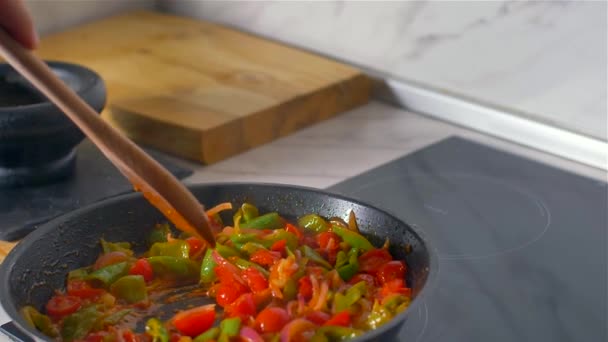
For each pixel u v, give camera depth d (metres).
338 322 0.90
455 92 1.40
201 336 0.90
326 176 1.26
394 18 1.42
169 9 1.72
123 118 1.33
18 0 1.03
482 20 1.34
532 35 1.30
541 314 1.01
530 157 1.31
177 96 1.36
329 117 1.42
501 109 1.36
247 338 0.89
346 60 1.50
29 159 1.20
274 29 1.57
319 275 0.96
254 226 1.03
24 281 0.93
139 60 1.48
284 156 1.31
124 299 0.97
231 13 1.62
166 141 1.30
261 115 1.32
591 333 0.99
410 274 0.96
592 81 1.27
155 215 1.04
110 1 1.69
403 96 1.44
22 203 1.18
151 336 0.91
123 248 1.01
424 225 1.16
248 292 0.96
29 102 1.26
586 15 1.25
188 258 1.01
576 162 1.30
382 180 1.25
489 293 1.04
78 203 1.18
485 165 1.29
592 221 1.17
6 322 1.00
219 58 1.49
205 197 1.04
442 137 1.36
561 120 1.31
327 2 1.49
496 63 1.35
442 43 1.39
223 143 1.29
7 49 0.93
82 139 1.23
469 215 1.18
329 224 1.03
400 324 0.85
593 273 1.08
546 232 1.15
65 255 0.98
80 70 1.26
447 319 1.00
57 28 1.63
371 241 1.01
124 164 0.93
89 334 0.92
